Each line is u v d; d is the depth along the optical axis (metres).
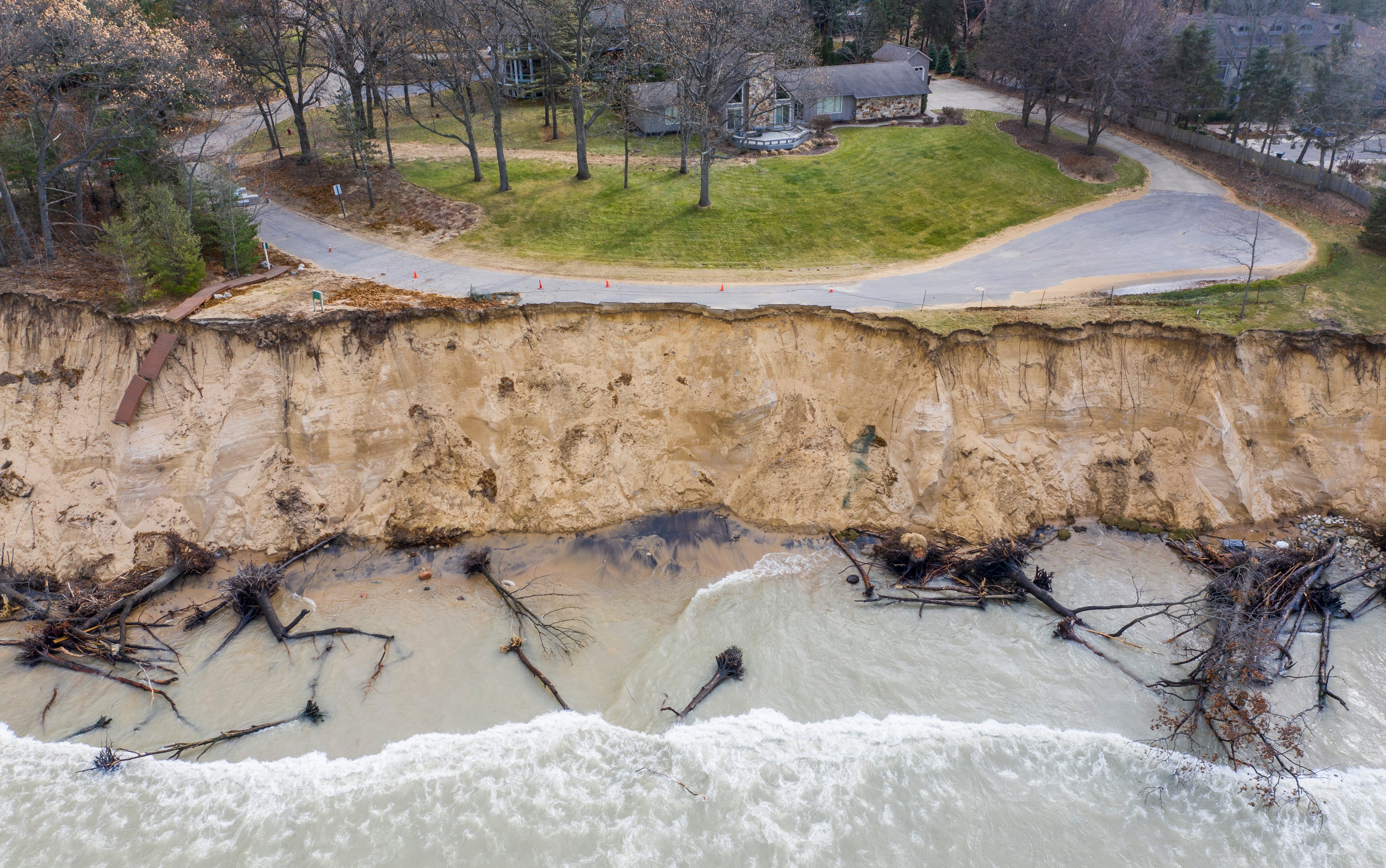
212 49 47.56
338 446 27.20
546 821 18.58
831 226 49.03
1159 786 19.83
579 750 20.38
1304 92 62.50
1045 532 28.11
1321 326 35.19
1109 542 27.73
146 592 24.30
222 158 54.91
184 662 22.59
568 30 58.66
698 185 54.19
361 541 26.59
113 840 17.98
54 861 17.48
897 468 28.52
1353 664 23.48
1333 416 29.59
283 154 56.47
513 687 22.08
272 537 26.22
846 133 65.06
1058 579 26.14
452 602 24.94
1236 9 99.31
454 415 28.09
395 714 21.22
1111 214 51.22
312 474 27.11
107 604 23.84
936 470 27.75
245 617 23.88
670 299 37.56
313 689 21.86
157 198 34.81
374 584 25.52
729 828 18.58
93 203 41.19
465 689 21.98
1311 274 40.69
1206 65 63.47
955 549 26.75
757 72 55.38
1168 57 63.31
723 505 28.47
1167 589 25.72
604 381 28.81
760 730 21.06
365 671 22.42
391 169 54.22
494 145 61.09
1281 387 29.94
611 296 37.56
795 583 26.08
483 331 28.45
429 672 22.45
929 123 66.81
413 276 39.72
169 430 26.66
